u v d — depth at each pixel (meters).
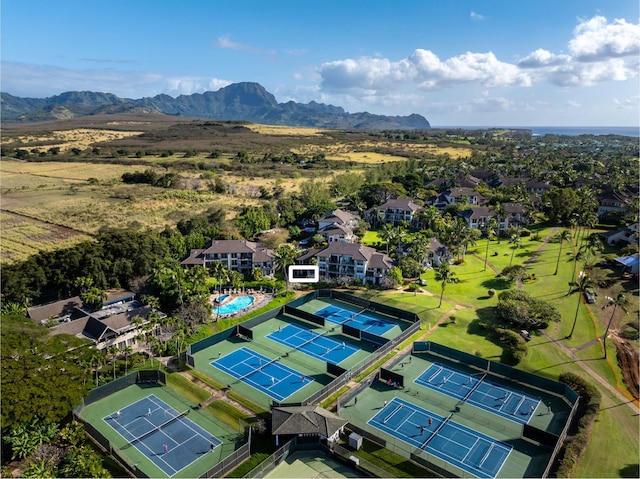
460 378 84.62
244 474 60.59
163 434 69.31
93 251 115.94
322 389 76.94
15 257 136.25
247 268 137.62
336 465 62.94
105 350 90.62
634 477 59.03
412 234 169.50
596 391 75.31
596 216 177.25
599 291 118.56
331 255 132.25
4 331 74.94
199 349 94.75
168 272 109.00
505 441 67.62
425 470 61.62
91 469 56.84
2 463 60.94
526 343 94.25
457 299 117.38
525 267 139.00
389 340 95.44
